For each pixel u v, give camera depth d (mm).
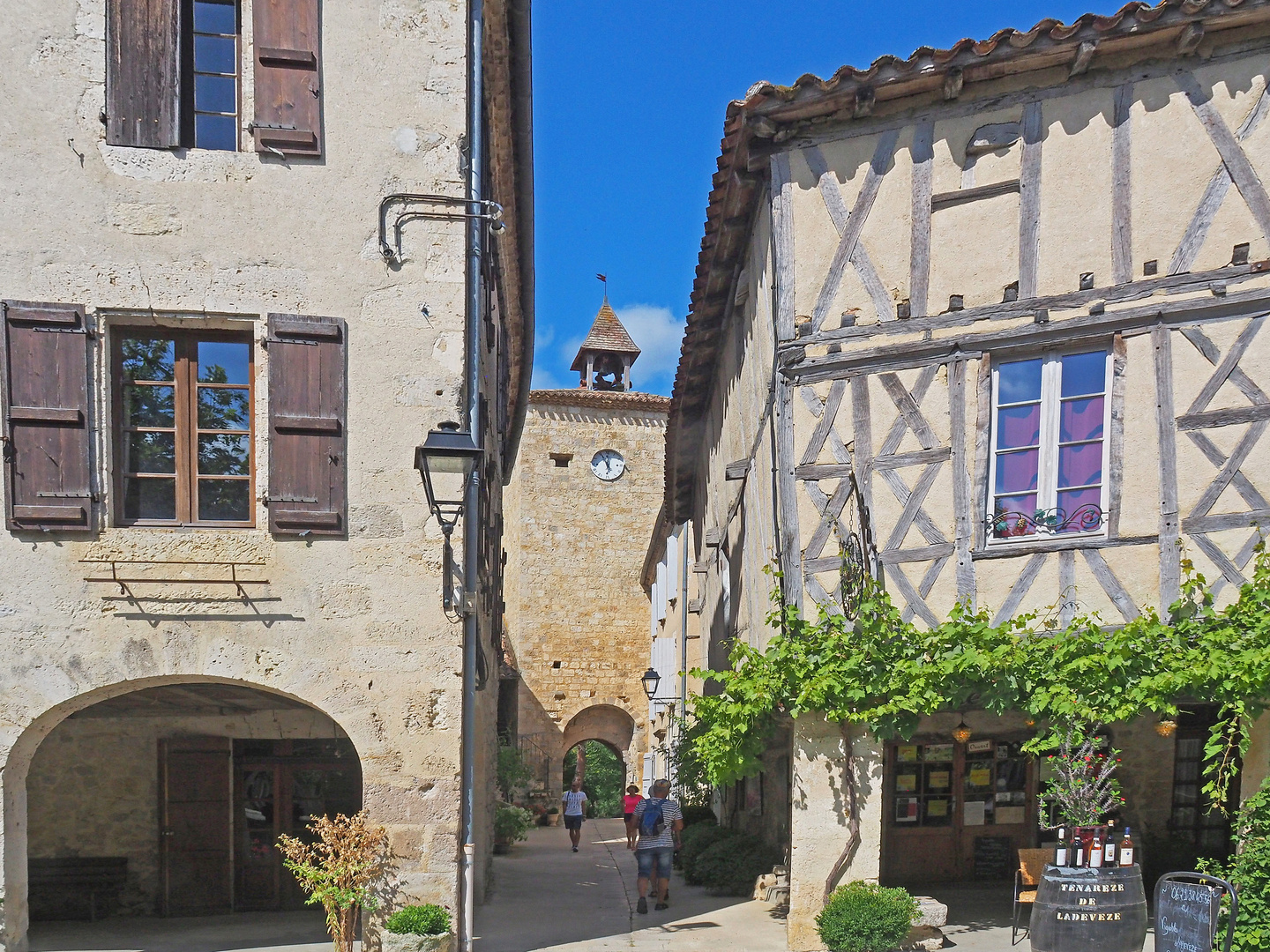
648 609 27344
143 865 9992
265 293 7297
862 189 8102
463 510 7328
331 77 7523
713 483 13266
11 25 7168
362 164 7504
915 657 7488
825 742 7883
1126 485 7258
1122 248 7438
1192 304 7223
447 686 7270
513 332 15742
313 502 7191
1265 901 6625
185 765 10141
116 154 7203
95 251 7117
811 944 7754
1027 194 7684
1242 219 7211
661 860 10000
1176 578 7062
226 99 7543
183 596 7023
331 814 10367
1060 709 7047
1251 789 7078
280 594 7137
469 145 7691
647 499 27875
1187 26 7227
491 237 10547
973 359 7676
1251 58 7301
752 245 9680
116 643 6930
